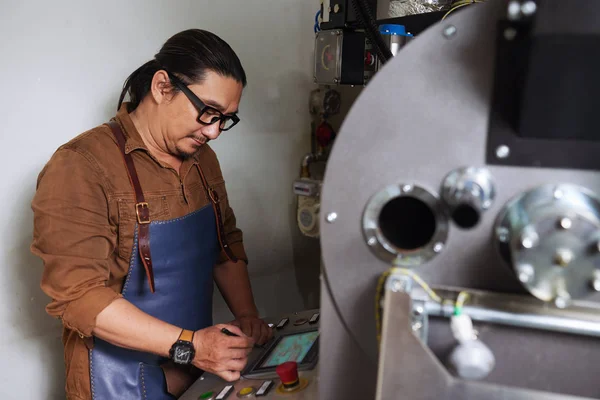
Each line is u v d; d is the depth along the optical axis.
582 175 0.59
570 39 0.49
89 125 1.49
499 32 0.58
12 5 1.31
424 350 0.59
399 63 0.62
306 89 1.98
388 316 0.61
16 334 1.42
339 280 0.69
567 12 0.50
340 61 1.45
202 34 1.17
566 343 0.62
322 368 0.73
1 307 1.39
